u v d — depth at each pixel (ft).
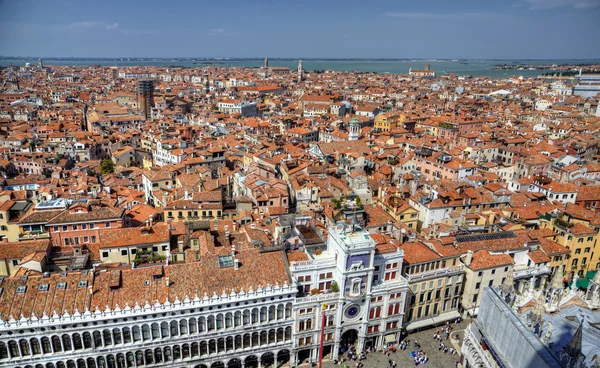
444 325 330.75
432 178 586.86
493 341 244.83
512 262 335.47
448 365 291.99
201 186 472.44
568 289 273.13
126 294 253.44
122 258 322.14
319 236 321.11
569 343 198.90
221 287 263.90
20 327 228.43
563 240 375.86
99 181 556.51
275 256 287.48
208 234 331.36
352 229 286.87
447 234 362.53
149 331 251.39
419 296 319.06
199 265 276.82
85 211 352.69
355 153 631.56
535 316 227.40
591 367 192.65
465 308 334.44
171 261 304.50
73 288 251.80
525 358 214.69
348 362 295.28
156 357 258.78
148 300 251.60
